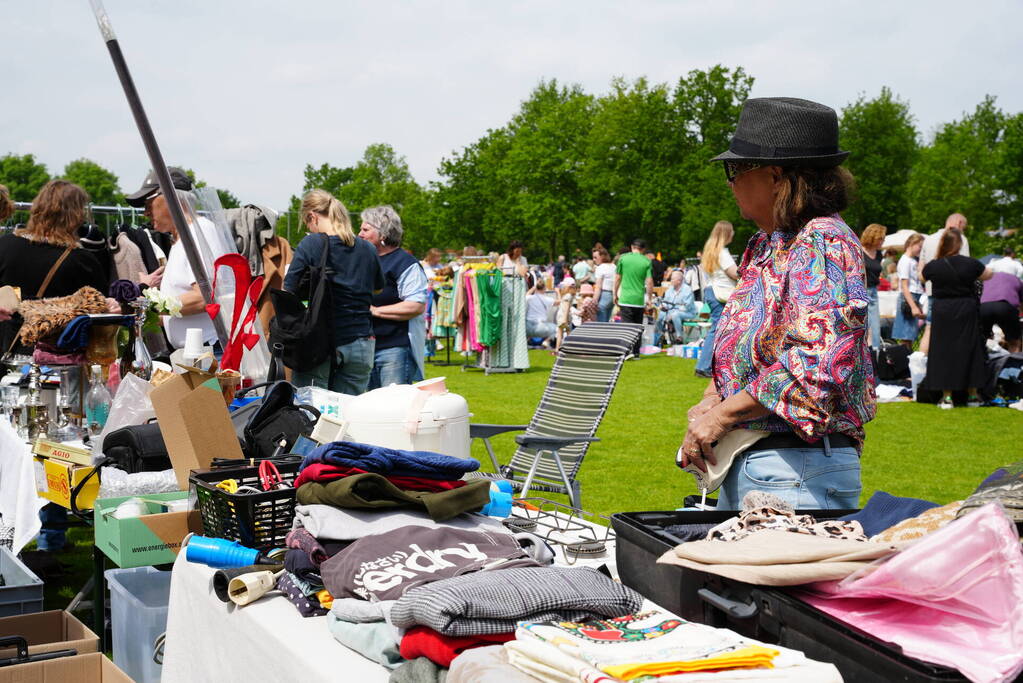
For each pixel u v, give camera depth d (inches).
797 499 90.1
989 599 55.1
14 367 173.6
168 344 192.9
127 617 121.1
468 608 65.3
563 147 2650.1
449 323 572.1
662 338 723.4
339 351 195.3
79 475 135.4
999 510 55.7
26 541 146.2
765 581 62.6
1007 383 393.4
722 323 96.0
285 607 85.3
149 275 228.1
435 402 118.6
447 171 2871.6
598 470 269.4
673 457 288.5
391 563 78.4
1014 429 334.3
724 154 92.3
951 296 375.6
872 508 82.5
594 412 200.8
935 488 243.9
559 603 67.9
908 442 309.9
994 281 410.3
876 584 58.3
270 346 188.9
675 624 64.6
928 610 58.4
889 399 406.9
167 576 129.3
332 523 85.9
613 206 2568.9
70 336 157.9
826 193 89.5
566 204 2615.7
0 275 189.5
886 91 2706.7
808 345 84.3
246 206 227.1
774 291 89.0
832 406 85.6
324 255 191.5
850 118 2719.0
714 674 53.6
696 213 2358.5
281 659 77.7
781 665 55.2
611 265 637.3
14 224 301.0
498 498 108.6
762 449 91.7
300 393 144.4
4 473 161.5
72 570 187.2
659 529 80.0
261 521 99.6
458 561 78.7
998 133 2768.2
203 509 107.4
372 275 201.9
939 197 2484.0
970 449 298.2
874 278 429.1
